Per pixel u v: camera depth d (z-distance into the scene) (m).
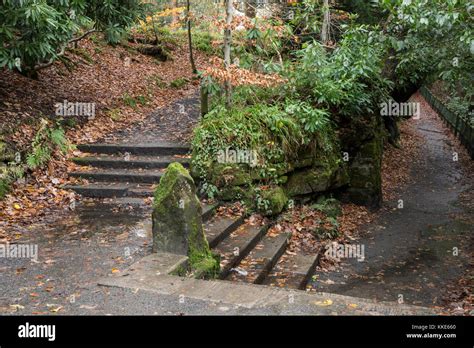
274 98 9.14
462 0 6.07
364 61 8.82
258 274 5.66
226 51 8.09
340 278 6.63
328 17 10.80
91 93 11.32
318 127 8.56
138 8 10.23
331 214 8.84
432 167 15.77
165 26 20.83
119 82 13.02
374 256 7.63
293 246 7.18
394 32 8.37
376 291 6.23
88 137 9.32
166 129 10.46
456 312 4.11
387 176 13.88
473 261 7.54
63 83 11.18
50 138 8.35
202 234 5.20
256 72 8.93
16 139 7.73
